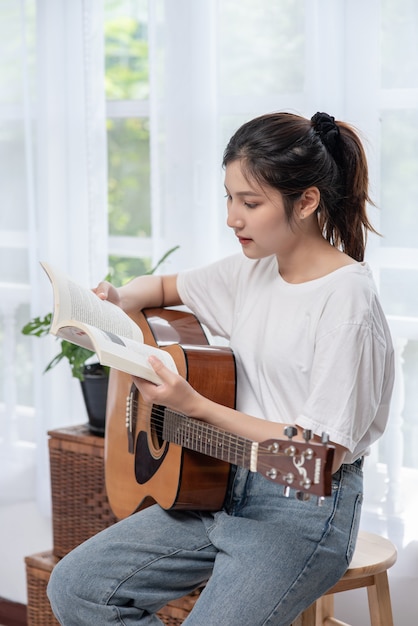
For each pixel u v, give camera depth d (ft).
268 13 8.62
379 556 6.84
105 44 9.76
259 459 5.67
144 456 7.11
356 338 5.96
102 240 9.77
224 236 9.03
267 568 6.02
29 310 10.59
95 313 6.74
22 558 10.88
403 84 8.03
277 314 6.49
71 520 9.03
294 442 5.41
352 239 6.65
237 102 8.83
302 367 6.27
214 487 6.59
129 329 6.86
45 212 9.95
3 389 10.89
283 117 6.34
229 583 6.02
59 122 9.80
